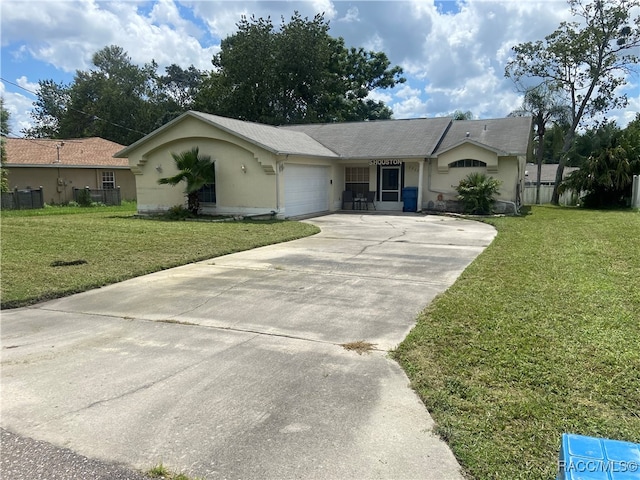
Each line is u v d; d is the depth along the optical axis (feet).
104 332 15.55
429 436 9.12
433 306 17.29
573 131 87.76
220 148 52.70
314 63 112.78
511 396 10.37
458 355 12.68
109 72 162.61
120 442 9.11
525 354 12.59
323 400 10.64
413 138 64.95
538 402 10.07
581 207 70.44
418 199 60.80
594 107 87.51
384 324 15.80
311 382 11.56
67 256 27.81
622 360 12.07
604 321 15.12
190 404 10.56
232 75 112.37
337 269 24.89
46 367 12.71
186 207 55.16
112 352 13.75
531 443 8.65
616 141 68.90
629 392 10.43
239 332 15.31
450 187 60.80
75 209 68.54
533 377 11.23
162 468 8.26
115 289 21.21
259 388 11.29
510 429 9.11
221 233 38.17
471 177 56.70
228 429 9.51
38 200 70.54
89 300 19.48
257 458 8.54
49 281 21.89
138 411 10.28
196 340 14.65
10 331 15.76
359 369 12.26
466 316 15.87
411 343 13.65
